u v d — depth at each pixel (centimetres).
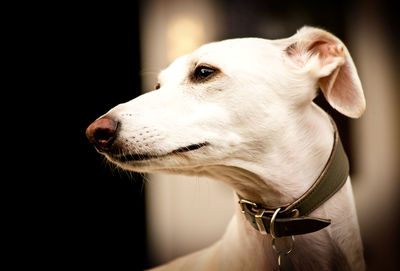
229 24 371
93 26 280
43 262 262
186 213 362
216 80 132
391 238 337
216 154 130
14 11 250
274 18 372
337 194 134
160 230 337
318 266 135
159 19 342
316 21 378
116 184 292
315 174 135
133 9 302
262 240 138
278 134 132
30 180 259
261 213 133
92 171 279
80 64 275
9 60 251
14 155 254
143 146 128
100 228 284
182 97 134
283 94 133
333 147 136
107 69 287
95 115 280
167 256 339
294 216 129
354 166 379
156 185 336
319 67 138
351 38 383
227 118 131
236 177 139
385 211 359
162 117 130
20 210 255
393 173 377
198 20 366
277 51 142
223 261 150
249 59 134
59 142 268
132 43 300
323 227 122
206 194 366
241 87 131
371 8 379
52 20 264
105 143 129
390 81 382
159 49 344
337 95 142
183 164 131
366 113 382
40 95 261
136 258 302
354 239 139
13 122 253
